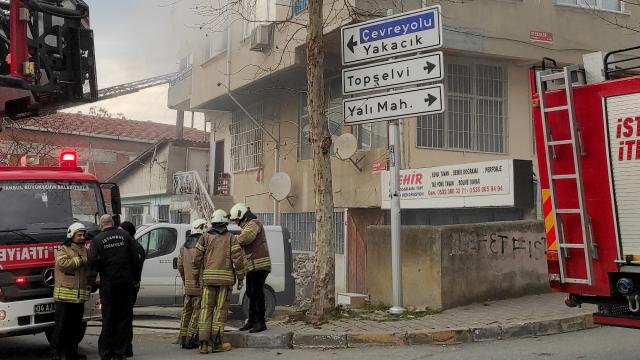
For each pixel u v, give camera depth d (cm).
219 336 768
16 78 640
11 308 707
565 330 795
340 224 1557
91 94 702
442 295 882
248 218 820
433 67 824
